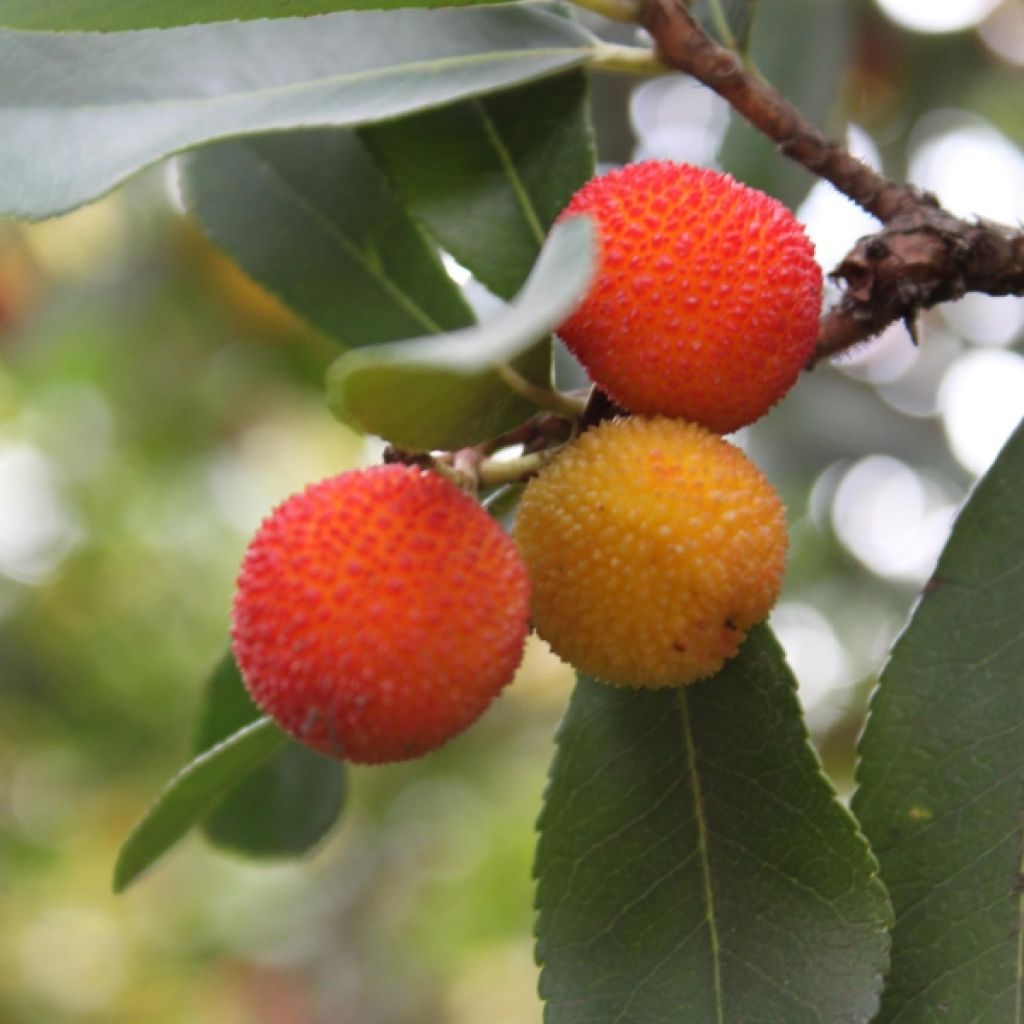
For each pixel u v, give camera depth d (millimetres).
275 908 648
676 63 198
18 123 200
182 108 200
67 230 469
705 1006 186
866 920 183
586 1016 187
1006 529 193
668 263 175
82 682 549
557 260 158
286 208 222
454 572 169
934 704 190
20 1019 616
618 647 177
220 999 629
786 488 365
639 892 189
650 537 173
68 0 184
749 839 188
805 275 178
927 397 370
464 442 176
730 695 191
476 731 553
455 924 563
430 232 203
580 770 193
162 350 473
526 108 205
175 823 207
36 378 500
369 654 169
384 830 586
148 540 564
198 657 554
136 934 649
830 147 198
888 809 188
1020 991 183
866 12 350
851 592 423
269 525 173
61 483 556
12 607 552
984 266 196
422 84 198
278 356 443
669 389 177
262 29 203
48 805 592
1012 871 185
